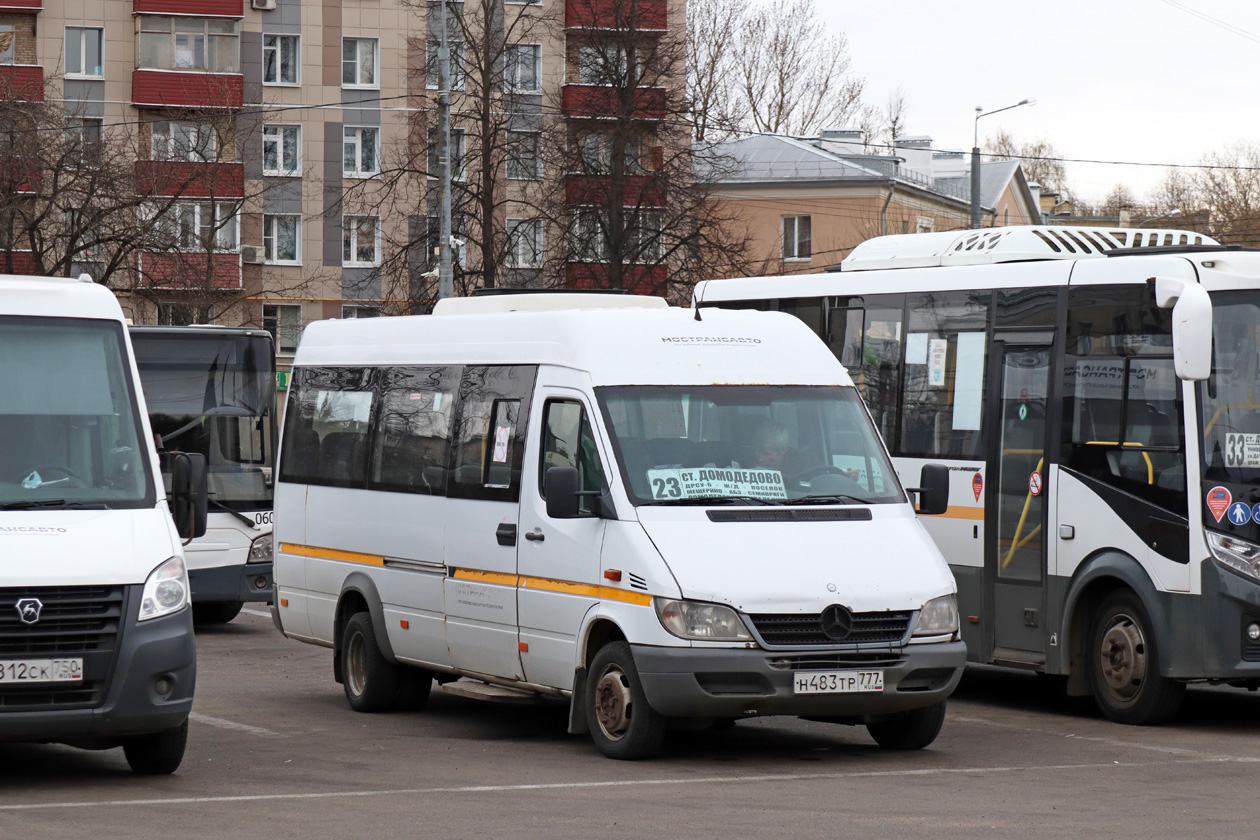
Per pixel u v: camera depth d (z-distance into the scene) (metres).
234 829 8.99
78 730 9.98
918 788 10.31
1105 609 13.57
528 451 12.35
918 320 15.51
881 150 79.19
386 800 9.91
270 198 67.94
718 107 63.44
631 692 11.16
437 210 55.22
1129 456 13.35
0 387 10.97
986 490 14.57
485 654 12.71
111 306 11.65
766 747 12.10
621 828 8.99
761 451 11.89
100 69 66.25
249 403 22.41
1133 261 13.50
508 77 57.47
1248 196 81.12
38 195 46.81
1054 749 12.05
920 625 11.16
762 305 17.33
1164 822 9.17
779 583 10.91
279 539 15.70
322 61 68.50
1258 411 13.05
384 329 14.77
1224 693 15.88
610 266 53.47
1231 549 12.76
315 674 17.36
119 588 10.20
